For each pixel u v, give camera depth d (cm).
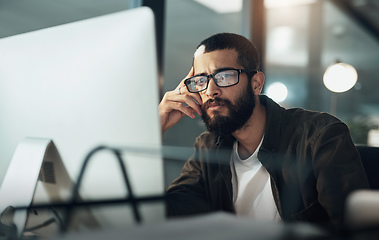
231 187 119
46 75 74
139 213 60
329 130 107
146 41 63
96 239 37
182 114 129
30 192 73
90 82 68
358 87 900
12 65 80
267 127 117
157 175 61
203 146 132
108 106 66
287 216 110
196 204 89
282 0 547
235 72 118
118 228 39
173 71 419
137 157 63
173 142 423
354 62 910
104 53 66
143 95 63
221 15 477
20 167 75
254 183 117
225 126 120
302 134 113
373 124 588
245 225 40
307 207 107
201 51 121
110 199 63
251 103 121
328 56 883
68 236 38
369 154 119
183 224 40
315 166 105
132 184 63
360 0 582
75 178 70
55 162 73
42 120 75
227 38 120
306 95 909
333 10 610
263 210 115
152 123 62
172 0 479
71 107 70
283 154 115
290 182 112
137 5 195
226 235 37
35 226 70
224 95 118
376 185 115
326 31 727
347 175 99
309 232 39
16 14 546
